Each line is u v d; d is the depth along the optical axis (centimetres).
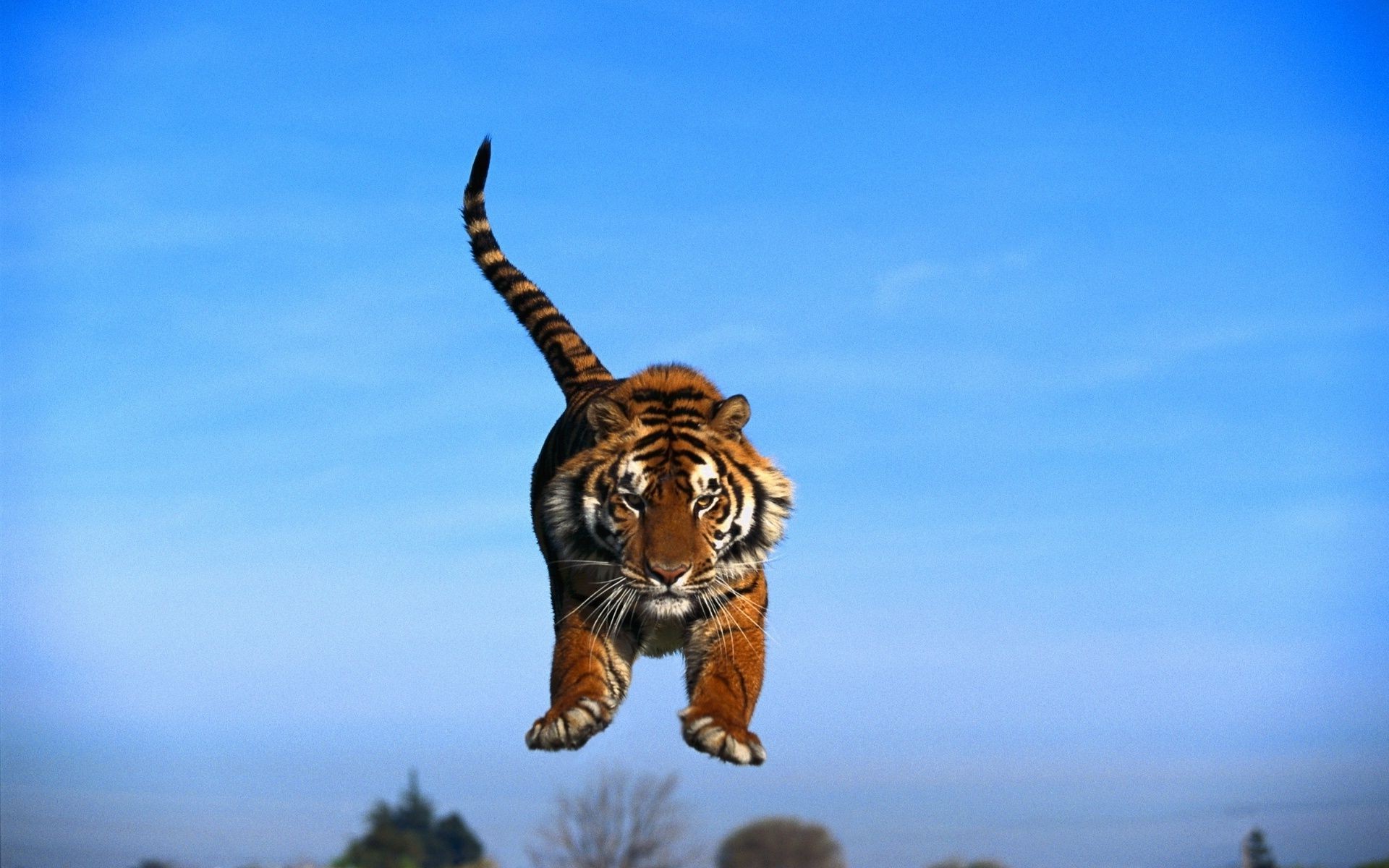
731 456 725
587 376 859
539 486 809
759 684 719
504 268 953
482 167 987
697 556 690
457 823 2592
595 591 716
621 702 729
